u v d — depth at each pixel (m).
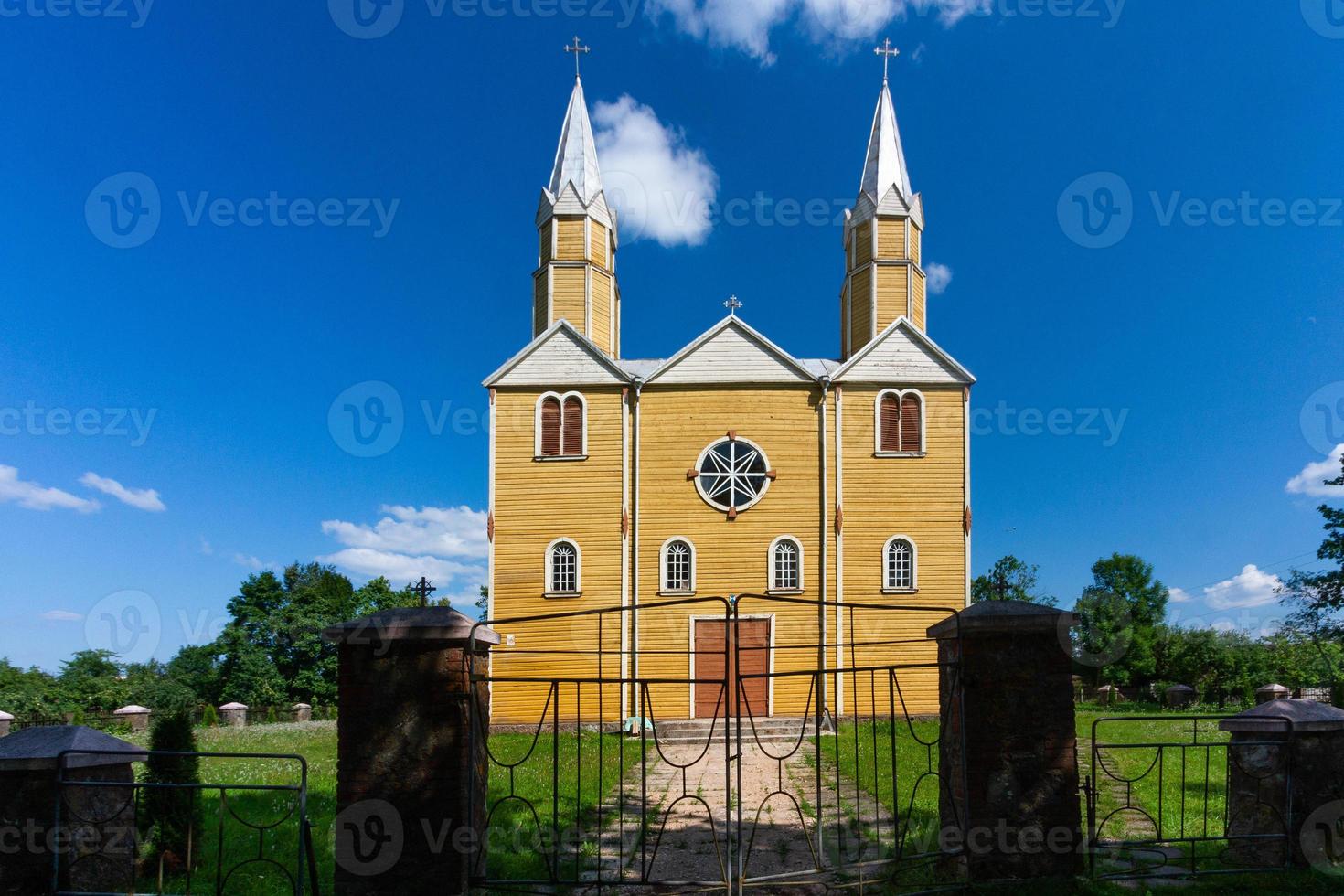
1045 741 7.05
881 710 23.31
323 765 16.89
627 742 20.61
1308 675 35.34
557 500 24.55
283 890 8.31
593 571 24.17
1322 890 7.09
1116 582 48.66
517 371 25.11
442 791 6.61
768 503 24.41
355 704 6.71
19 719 34.19
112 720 34.22
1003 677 7.12
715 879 8.20
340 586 66.19
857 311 28.14
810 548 24.17
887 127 29.91
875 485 24.44
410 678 6.73
